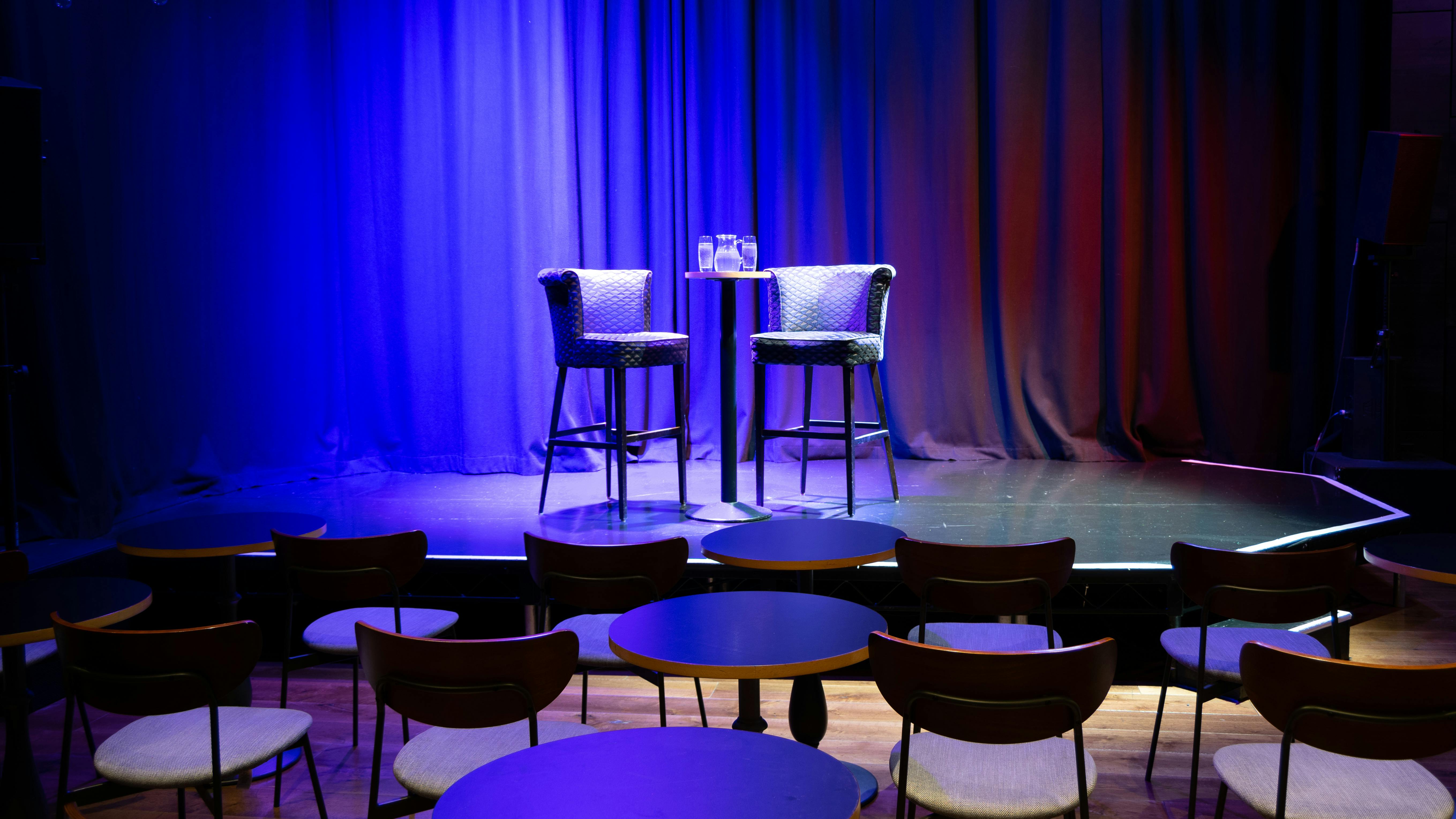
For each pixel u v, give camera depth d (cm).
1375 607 430
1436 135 523
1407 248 505
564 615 380
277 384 561
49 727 338
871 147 582
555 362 550
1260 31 557
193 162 514
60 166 430
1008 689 183
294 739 232
